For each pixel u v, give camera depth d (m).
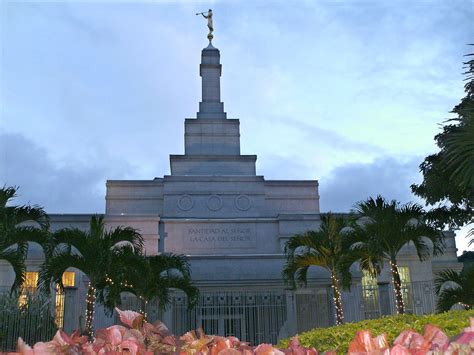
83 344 3.19
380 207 21.72
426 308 33.62
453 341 2.67
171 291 29.42
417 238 21.95
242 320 31.58
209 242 37.25
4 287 33.03
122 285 24.28
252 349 3.11
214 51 48.16
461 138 9.64
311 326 32.38
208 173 42.78
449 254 39.44
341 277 24.77
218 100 46.72
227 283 32.28
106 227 36.41
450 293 20.38
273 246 37.59
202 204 39.72
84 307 31.20
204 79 47.31
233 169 43.16
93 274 20.67
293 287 25.39
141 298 24.69
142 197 40.28
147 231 36.69
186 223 37.62
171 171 42.75
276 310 32.50
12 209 18.80
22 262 18.73
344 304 32.59
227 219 37.91
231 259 34.28
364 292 34.78
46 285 20.33
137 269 23.28
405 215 21.47
